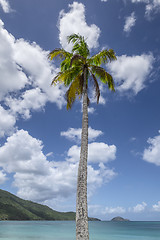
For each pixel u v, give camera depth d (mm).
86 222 9305
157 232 61719
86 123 12000
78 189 10039
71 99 14453
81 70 14398
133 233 56438
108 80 14312
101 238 39594
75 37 14477
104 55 14242
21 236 38531
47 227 77688
